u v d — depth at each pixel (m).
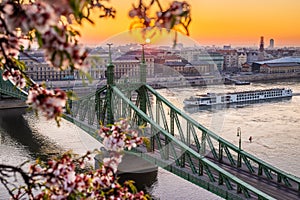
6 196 22.34
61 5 2.13
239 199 21.06
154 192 24.44
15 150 37.97
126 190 3.90
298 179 25.19
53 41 2.12
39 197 3.23
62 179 3.14
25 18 2.07
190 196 25.02
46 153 36.53
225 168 29.09
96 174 3.81
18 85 3.77
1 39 2.58
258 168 28.50
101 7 3.00
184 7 2.46
